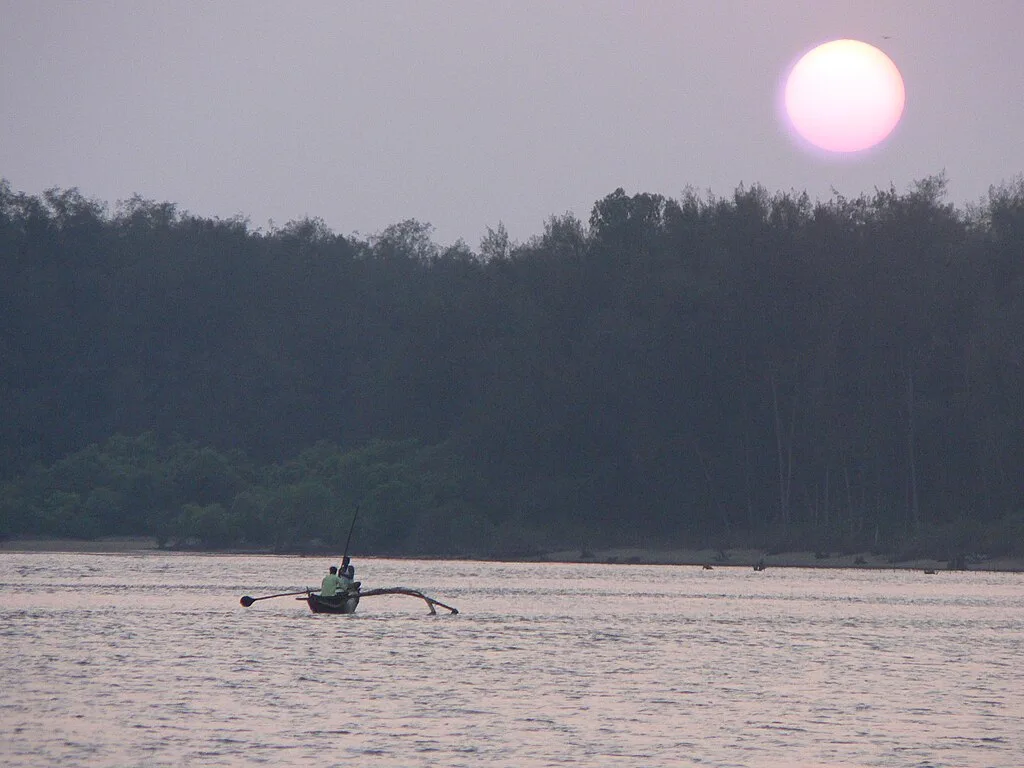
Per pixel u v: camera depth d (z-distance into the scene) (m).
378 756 108.06
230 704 128.12
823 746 113.81
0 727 117.06
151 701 129.38
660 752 110.88
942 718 125.81
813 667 157.50
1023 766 107.69
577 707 129.38
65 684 138.88
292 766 104.62
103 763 105.06
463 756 108.50
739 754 110.69
